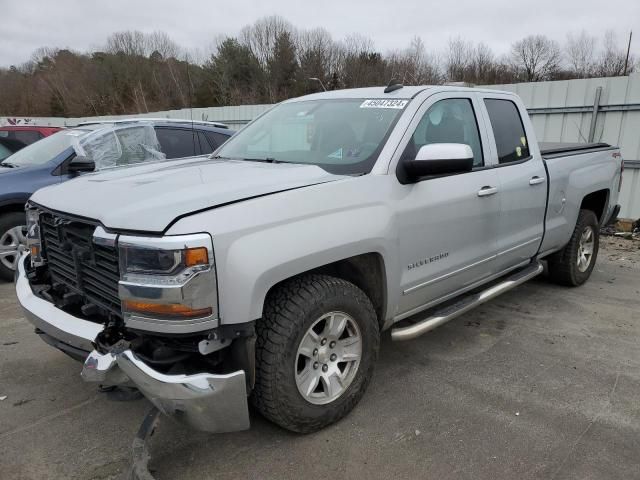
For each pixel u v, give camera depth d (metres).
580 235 5.31
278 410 2.66
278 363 2.59
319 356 2.84
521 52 49.28
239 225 2.36
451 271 3.59
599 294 5.43
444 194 3.41
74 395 3.34
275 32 44.81
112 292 2.51
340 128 3.50
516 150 4.29
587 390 3.43
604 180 5.45
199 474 2.60
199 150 7.06
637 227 8.55
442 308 4.09
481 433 2.94
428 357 3.91
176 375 2.30
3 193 5.43
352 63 44.97
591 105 8.95
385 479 2.57
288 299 2.62
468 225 3.65
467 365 3.78
